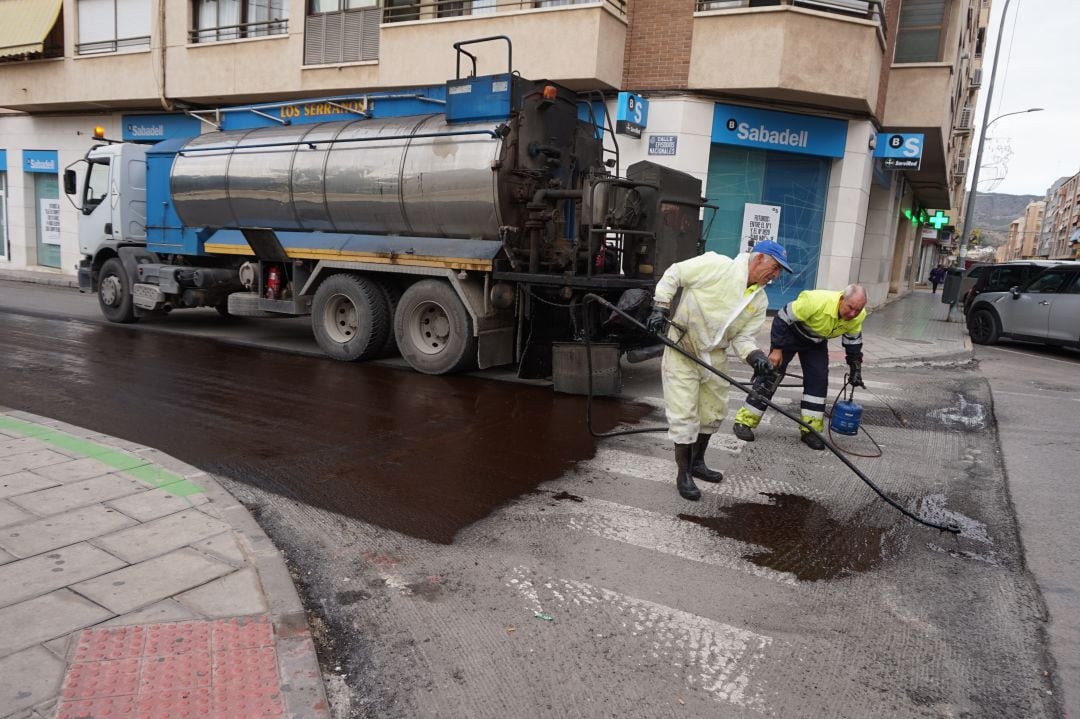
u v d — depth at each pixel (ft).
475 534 13.37
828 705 8.84
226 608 9.98
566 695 8.86
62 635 9.14
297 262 30.91
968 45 75.51
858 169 45.57
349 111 31.99
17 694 8.03
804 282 47.75
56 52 65.00
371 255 28.04
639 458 18.13
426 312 27.66
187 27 57.72
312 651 9.23
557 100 27.61
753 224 46.47
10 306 43.83
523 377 26.68
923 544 13.75
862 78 41.37
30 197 72.74
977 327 45.85
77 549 11.42
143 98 60.29
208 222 34.37
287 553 12.37
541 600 11.09
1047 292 42.04
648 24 43.55
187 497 13.69
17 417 18.54
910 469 18.31
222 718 7.88
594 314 25.05
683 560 12.61
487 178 25.48
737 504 15.37
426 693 8.84
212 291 35.68
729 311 14.88
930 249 189.98
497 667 9.38
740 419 19.88
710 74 42.14
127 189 37.93
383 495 15.14
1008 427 23.12
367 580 11.55
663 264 25.76
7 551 11.25
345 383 25.54
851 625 10.71
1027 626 10.85
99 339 32.71
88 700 8.00
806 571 12.41
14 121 72.02
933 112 49.93
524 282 25.07
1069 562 13.16
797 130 44.62
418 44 47.37
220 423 19.84
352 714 8.45
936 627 10.75
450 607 10.80
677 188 26.08
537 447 18.80
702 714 8.59
